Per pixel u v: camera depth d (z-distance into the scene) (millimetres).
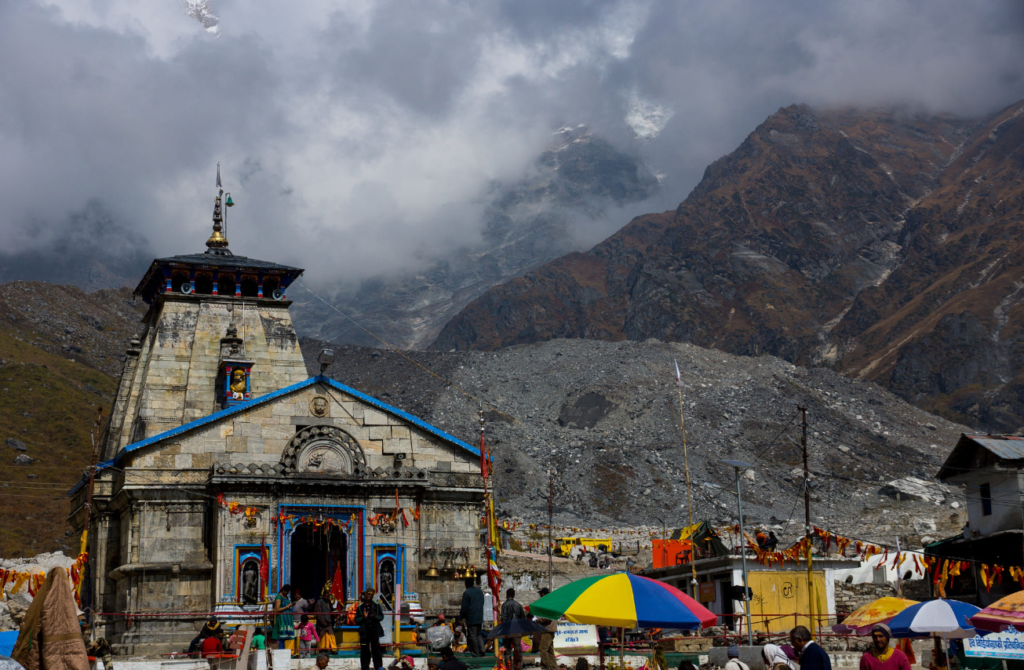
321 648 36656
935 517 119562
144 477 46375
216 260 58156
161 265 56812
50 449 141375
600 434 181625
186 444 47438
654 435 179875
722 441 178125
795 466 169500
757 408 196125
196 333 56125
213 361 55625
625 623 24156
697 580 54875
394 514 48219
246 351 56781
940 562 56781
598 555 90250
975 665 31375
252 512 46062
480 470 51156
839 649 39312
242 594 45188
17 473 127000
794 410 195875
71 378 180125
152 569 45188
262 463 47906
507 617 31641
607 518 144875
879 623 27797
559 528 119438
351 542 47500
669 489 155000
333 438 48375
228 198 61938
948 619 26250
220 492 45938
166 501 46500
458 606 49062
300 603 38156
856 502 149500
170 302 56844
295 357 57594
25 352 184500
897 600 29047
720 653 35688
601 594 24719
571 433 183250
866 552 52156
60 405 157750
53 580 14008
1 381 160375
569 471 162000
